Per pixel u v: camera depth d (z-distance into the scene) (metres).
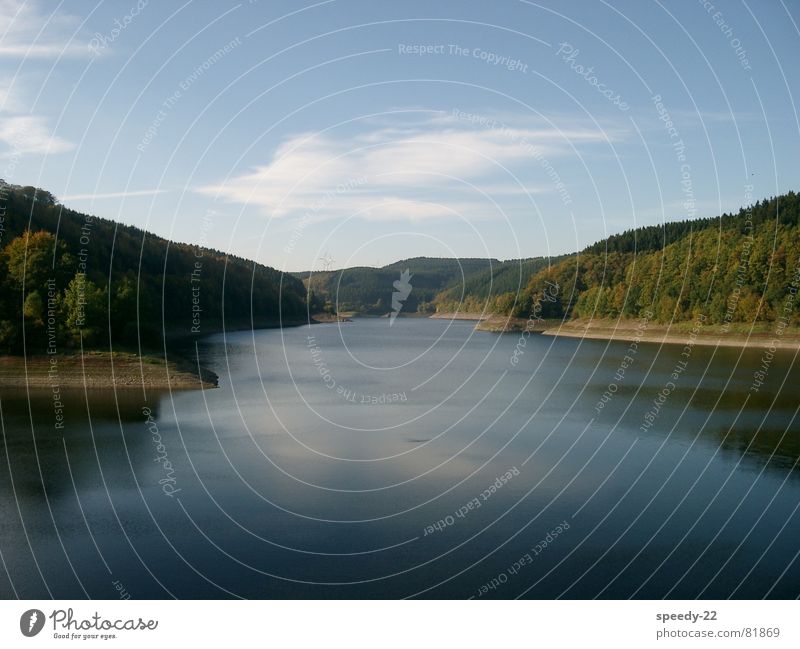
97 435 42.59
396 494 31.77
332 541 26.16
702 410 52.81
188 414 50.03
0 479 33.12
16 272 69.44
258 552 25.11
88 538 26.20
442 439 43.28
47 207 100.81
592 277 160.38
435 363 89.25
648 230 166.38
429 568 23.84
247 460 37.38
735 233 125.50
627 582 22.94
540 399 58.56
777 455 39.16
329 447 40.72
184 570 23.44
